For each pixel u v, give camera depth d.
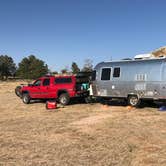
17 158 10.00
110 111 19.70
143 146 10.78
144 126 14.17
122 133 12.92
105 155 9.94
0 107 24.61
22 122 16.92
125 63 21.14
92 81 23.08
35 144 11.75
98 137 12.45
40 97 25.50
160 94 19.27
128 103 21.02
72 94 23.50
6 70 126.12
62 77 24.23
